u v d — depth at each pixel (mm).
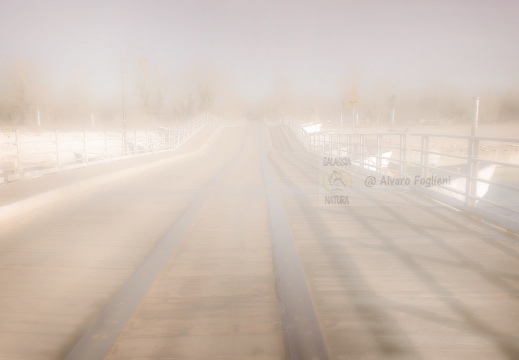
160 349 2996
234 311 3619
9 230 6715
